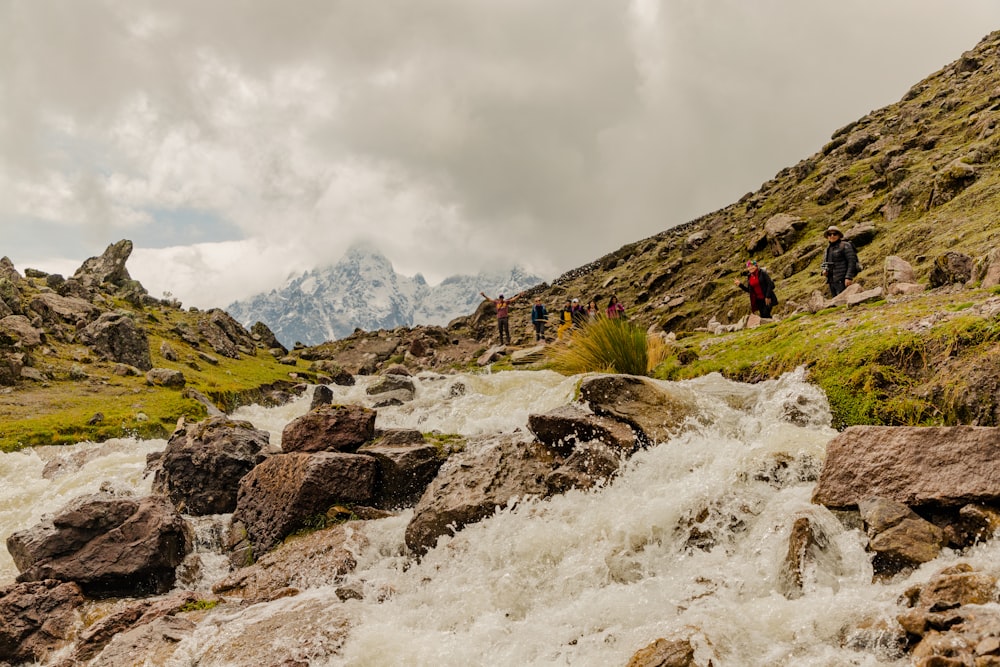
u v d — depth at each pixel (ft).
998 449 17.21
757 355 35.32
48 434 44.68
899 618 13.82
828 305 43.34
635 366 43.06
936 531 16.89
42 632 24.09
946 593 13.85
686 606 17.49
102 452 43.14
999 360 22.39
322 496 29.76
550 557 22.35
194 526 31.17
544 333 108.58
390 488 31.24
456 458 31.30
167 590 27.53
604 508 23.89
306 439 33.68
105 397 54.34
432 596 22.26
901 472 18.45
